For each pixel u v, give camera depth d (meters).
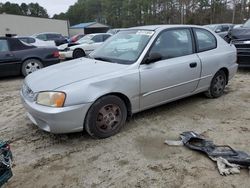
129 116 4.14
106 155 3.35
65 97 3.30
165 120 4.34
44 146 3.61
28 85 3.75
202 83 4.90
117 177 2.92
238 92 5.83
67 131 3.44
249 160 3.02
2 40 7.81
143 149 3.46
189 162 3.15
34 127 4.20
